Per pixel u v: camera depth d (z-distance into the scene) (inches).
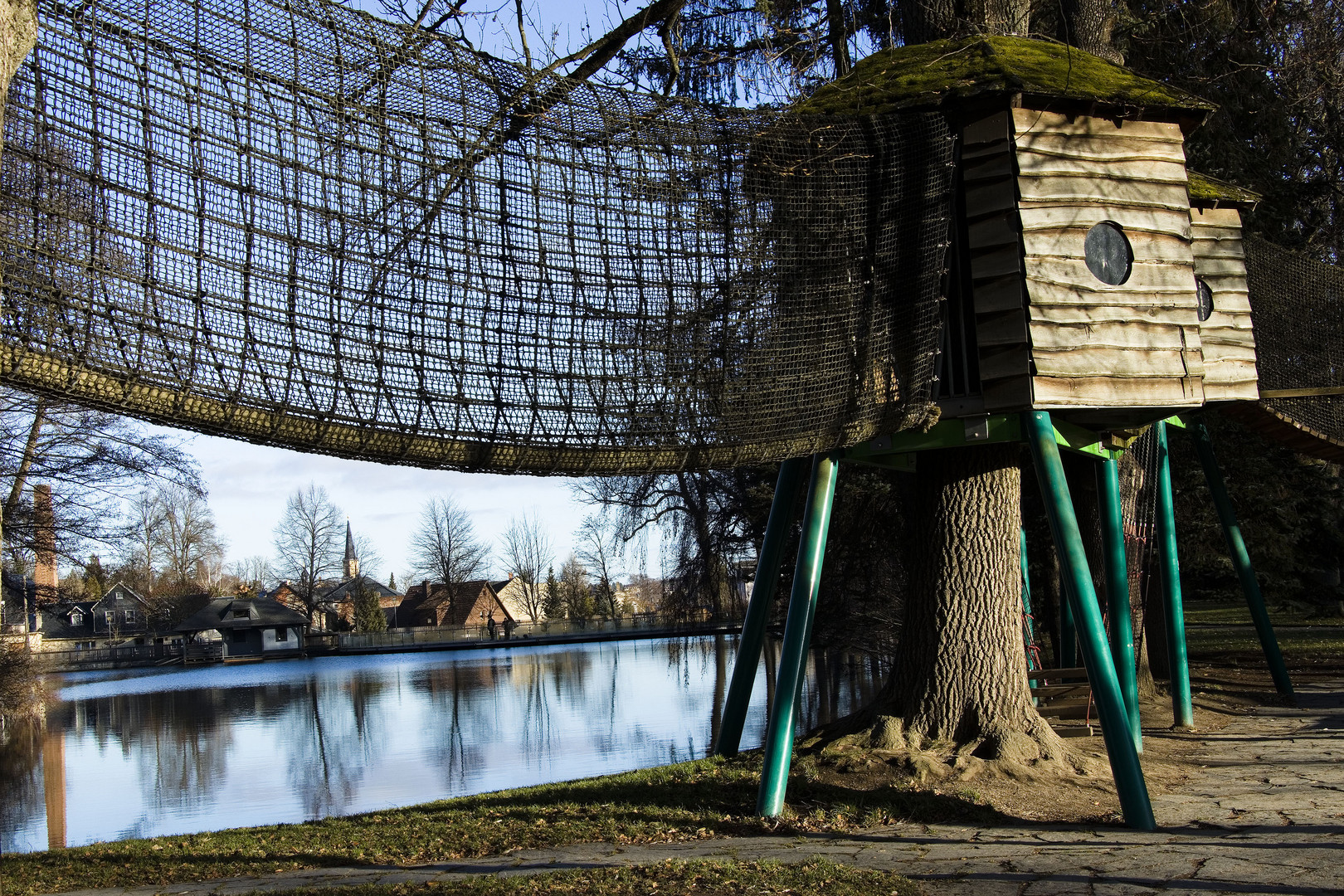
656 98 255.0
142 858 298.0
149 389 175.6
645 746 662.5
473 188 217.0
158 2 176.6
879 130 289.3
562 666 1637.6
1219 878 198.5
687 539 954.1
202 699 1390.3
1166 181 322.0
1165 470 450.3
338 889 225.0
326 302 196.4
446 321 212.2
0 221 158.6
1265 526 701.3
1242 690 520.7
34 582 1294.3
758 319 261.4
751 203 264.2
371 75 205.0
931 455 339.3
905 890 198.2
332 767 682.2
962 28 376.5
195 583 3518.7
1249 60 556.7
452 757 686.5
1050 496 289.0
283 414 191.9
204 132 180.7
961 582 329.4
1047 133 306.0
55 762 799.1
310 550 3075.8
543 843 266.8
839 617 745.0
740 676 370.0
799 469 363.3
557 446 229.5
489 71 224.4
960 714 323.3
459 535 3494.1
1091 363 300.0
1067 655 514.0
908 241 292.0
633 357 239.3
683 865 220.5
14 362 160.9
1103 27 506.3
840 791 297.0
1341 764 322.7
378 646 2763.3
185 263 178.2
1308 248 618.8
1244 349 420.2
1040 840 242.5
